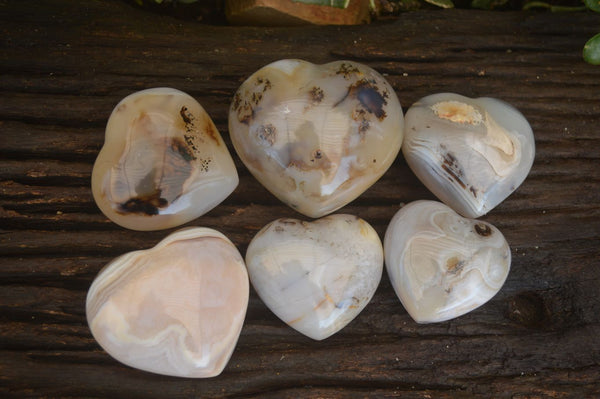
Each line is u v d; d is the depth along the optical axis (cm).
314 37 43
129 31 42
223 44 42
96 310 38
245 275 39
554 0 47
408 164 42
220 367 38
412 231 40
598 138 43
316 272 39
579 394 39
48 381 38
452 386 40
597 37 42
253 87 39
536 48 44
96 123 41
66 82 41
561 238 42
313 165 39
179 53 42
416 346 40
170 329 38
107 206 38
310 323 39
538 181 42
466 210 41
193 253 39
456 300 39
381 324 40
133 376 39
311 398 39
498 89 43
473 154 40
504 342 40
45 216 40
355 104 39
